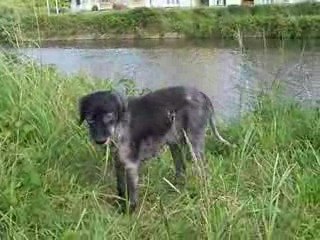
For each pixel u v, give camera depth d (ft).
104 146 6.45
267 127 8.70
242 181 6.69
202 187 5.85
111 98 6.15
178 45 41.81
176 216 5.92
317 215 6.16
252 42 39.11
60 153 7.32
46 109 8.21
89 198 6.43
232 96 15.92
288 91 12.46
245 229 5.37
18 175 6.54
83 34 47.62
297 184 6.60
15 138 7.59
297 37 39.70
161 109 6.68
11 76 8.70
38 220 5.84
